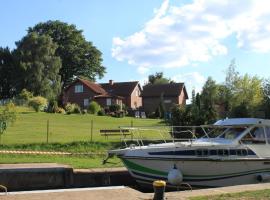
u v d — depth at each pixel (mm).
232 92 51156
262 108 38594
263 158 17641
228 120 18656
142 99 89625
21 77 83438
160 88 90125
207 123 28719
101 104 82000
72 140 27281
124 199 11727
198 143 17625
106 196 12094
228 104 49688
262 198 11758
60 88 88250
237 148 17484
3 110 25906
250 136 17875
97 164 20672
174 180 16484
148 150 17031
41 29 100062
